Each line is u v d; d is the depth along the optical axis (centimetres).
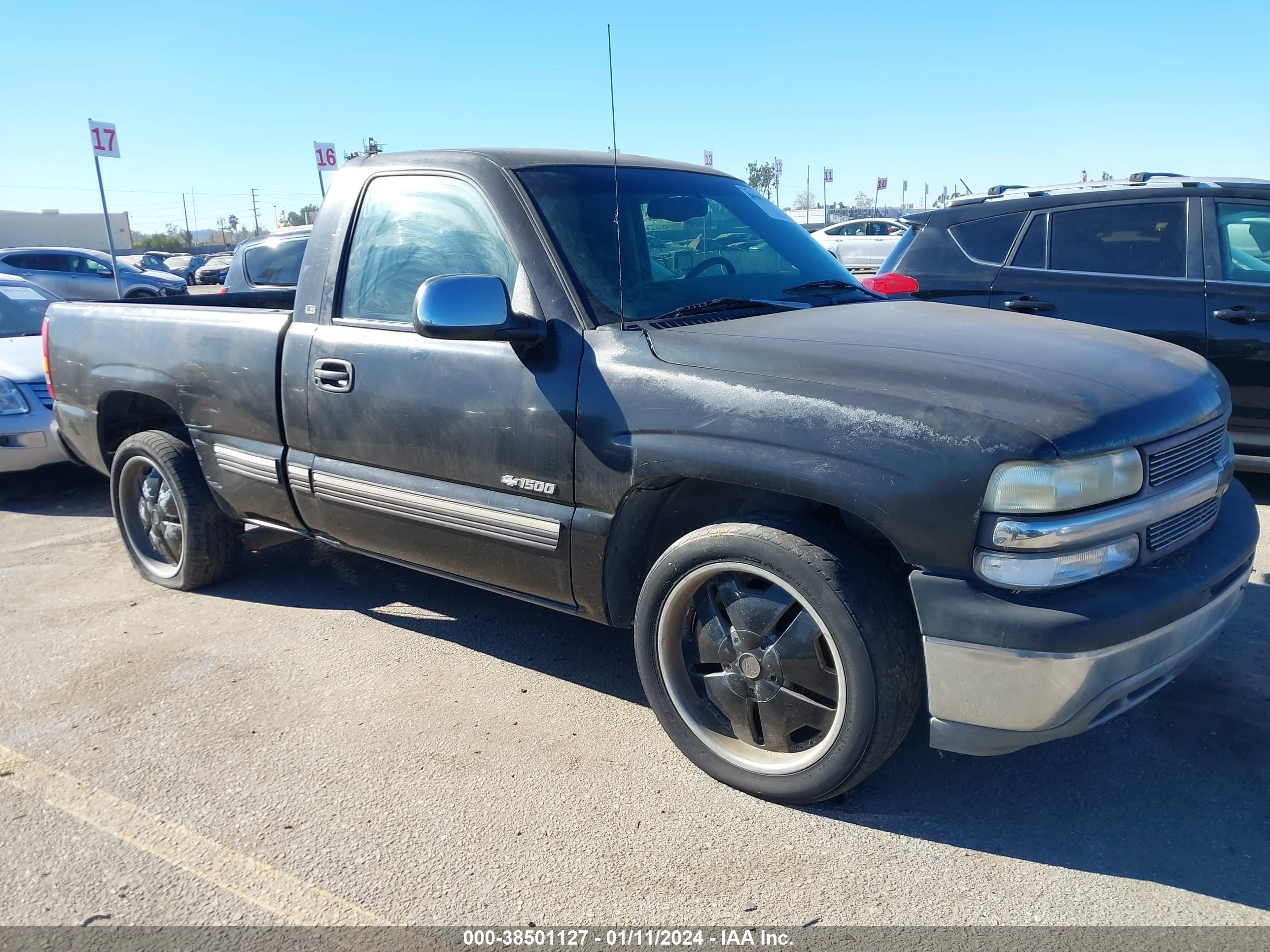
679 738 294
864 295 364
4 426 632
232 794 289
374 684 360
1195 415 264
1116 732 311
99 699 352
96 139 1390
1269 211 533
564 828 269
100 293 1934
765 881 245
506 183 327
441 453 327
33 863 259
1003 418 233
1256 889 238
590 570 299
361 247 362
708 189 382
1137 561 245
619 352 288
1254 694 329
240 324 393
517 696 349
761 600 270
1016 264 592
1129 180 623
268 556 509
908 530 237
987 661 233
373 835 268
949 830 265
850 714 252
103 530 582
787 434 252
